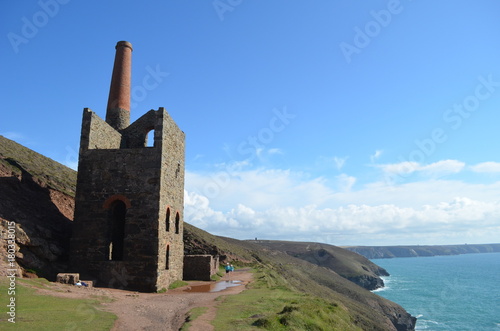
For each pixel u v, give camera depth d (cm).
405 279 15312
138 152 2475
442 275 17388
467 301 9812
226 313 1520
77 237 2397
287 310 1617
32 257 2134
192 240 5322
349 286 7994
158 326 1276
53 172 3634
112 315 1343
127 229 2367
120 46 3303
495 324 7131
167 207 2555
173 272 2633
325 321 1650
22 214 2409
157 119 2530
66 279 1966
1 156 3055
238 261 5466
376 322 5356
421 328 6881
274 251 10594
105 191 2445
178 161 2850
